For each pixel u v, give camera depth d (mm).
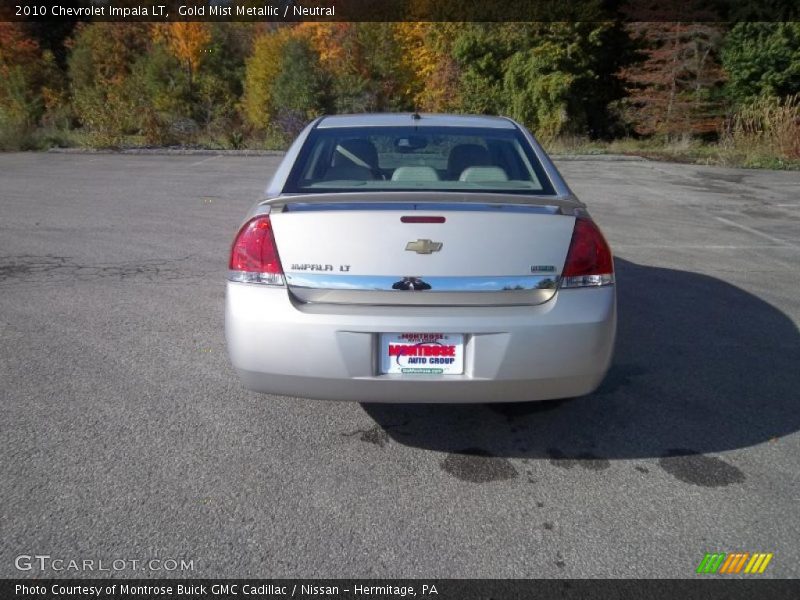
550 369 2867
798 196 11875
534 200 2973
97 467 3004
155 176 13461
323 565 2438
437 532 2629
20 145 18859
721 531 2646
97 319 4930
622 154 19250
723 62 25078
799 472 3070
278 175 3512
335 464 3096
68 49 37438
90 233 7938
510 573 2412
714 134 25297
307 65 27375
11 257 6738
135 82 29125
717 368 4238
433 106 28312
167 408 3578
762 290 5996
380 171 3555
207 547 2514
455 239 2824
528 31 26578
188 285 5820
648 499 2857
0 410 3508
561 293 2889
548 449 3266
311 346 2820
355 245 2830
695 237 8375
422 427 3455
